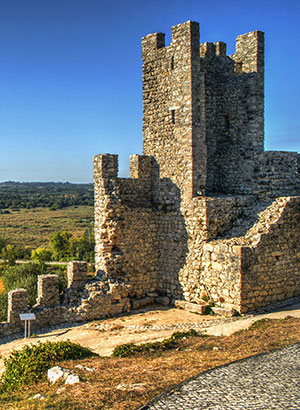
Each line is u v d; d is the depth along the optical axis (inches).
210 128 1278.3
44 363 680.4
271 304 1031.0
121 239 1158.3
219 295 1037.8
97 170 1160.8
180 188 1152.2
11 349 873.5
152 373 599.8
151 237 1214.9
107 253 1138.7
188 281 1125.7
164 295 1200.8
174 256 1170.0
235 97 1242.0
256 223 1070.4
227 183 1262.3
